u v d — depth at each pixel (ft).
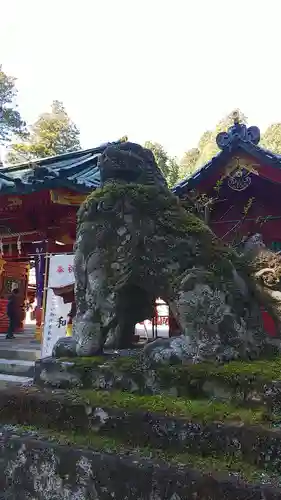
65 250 42.73
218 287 10.25
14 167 40.27
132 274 11.14
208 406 8.63
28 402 10.23
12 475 9.29
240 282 10.96
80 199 35.91
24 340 43.27
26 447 9.22
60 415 9.66
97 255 11.09
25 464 9.14
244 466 7.42
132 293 12.23
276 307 11.33
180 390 9.27
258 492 6.72
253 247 12.64
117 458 8.16
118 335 12.64
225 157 29.63
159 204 11.29
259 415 8.12
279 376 8.61
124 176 12.03
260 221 31.99
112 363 10.28
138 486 7.77
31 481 9.00
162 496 7.49
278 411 8.17
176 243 10.84
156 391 9.48
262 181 31.12
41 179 31.81
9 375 29.96
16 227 44.27
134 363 10.12
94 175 35.86
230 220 32.91
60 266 27.58
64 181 32.07
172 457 8.00
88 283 11.26
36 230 42.83
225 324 9.98
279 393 8.28
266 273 11.22
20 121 122.72
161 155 119.14
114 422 8.96
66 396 9.86
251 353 10.28
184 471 7.50
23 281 57.31
